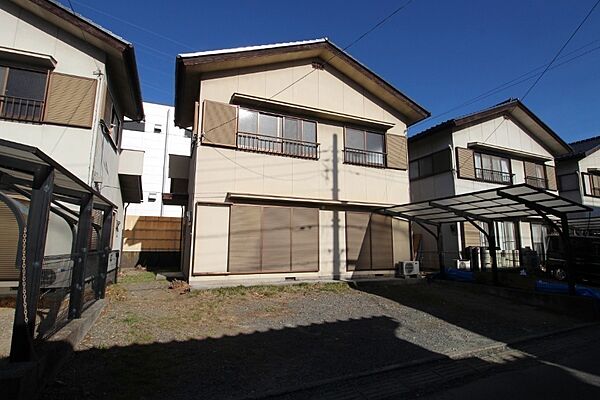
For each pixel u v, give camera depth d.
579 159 18.61
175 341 5.05
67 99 8.21
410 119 13.66
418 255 15.59
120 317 6.07
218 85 10.26
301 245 10.55
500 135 16.02
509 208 9.71
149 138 23.19
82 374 3.78
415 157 16.44
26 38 8.05
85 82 8.45
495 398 3.67
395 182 12.71
